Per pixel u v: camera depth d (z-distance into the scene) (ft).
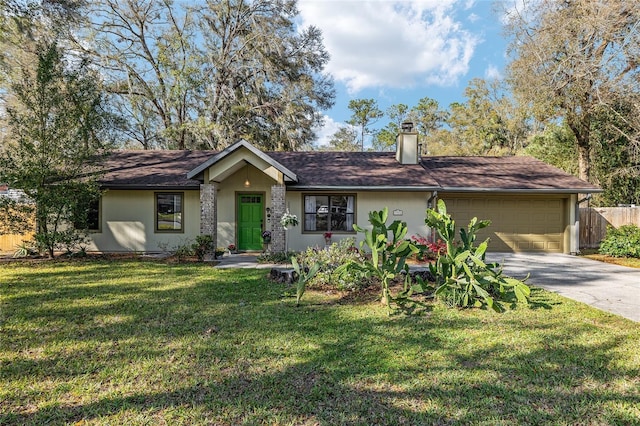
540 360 12.21
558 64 48.32
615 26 43.62
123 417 9.00
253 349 13.09
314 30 80.84
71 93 34.60
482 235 43.14
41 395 10.00
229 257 37.29
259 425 8.73
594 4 43.91
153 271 28.60
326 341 13.88
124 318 16.60
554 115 54.70
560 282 25.52
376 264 18.45
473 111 114.01
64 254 37.70
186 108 74.38
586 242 46.37
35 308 18.10
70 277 26.03
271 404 9.58
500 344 13.60
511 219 42.96
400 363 11.95
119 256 37.68
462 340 13.99
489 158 52.24
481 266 18.63
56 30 44.06
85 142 35.55
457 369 11.55
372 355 12.60
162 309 18.01
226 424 8.77
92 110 36.24
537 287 23.73
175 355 12.57
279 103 78.07
